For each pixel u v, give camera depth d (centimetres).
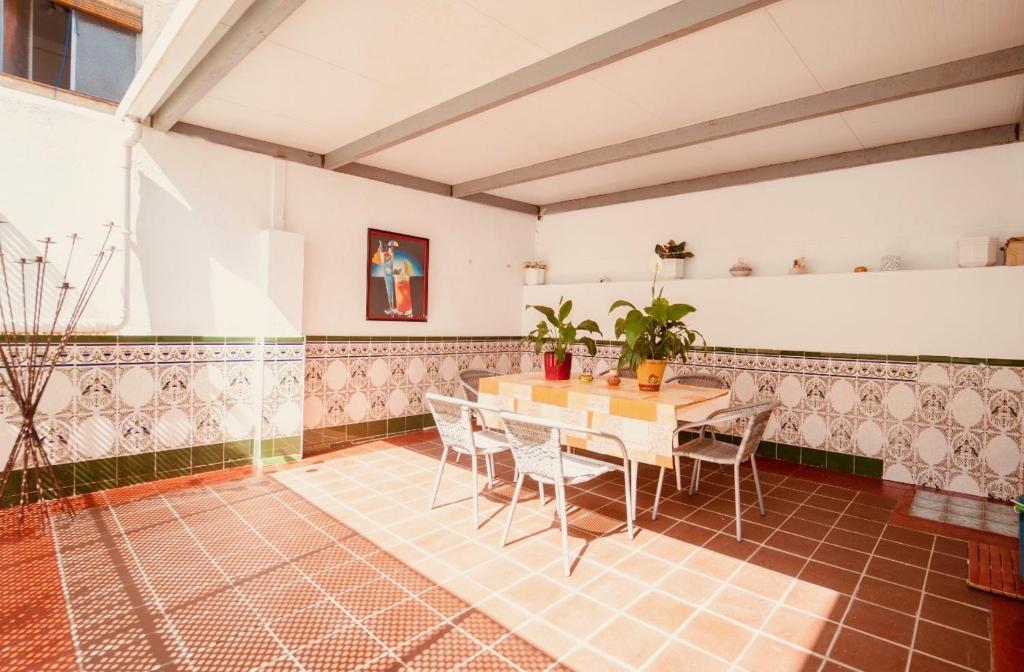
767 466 436
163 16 414
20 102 306
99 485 340
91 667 175
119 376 345
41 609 208
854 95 306
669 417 271
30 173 310
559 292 607
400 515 310
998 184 370
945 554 273
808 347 436
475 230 583
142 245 355
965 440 371
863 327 410
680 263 518
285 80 312
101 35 430
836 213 438
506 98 308
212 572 240
